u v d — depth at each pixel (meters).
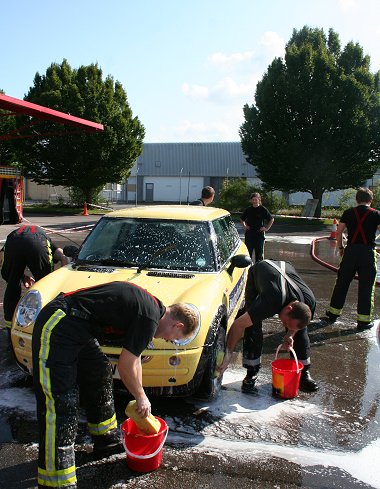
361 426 3.58
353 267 6.08
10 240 4.65
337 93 23.25
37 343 2.61
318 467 3.03
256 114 25.03
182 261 4.42
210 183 44.44
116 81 29.83
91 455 3.12
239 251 5.79
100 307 2.62
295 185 25.31
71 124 12.91
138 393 2.66
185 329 2.69
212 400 3.91
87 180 29.38
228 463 3.05
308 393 4.15
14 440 3.23
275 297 3.79
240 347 5.32
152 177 45.75
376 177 32.72
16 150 28.61
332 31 25.28
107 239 4.71
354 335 5.84
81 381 3.04
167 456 3.11
